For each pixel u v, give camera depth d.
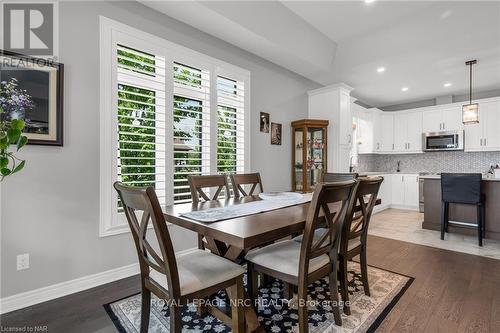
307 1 2.76
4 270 1.82
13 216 1.84
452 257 2.89
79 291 2.11
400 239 3.57
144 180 2.54
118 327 1.66
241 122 3.43
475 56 3.72
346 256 1.77
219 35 3.01
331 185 1.38
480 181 3.32
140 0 2.38
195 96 2.93
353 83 4.84
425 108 5.82
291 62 3.79
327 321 1.71
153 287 1.43
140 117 2.49
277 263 1.59
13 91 1.82
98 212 2.22
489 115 5.07
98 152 2.22
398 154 6.51
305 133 4.05
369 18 3.06
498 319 1.73
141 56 2.48
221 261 1.54
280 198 2.23
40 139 1.92
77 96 2.11
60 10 2.03
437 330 1.62
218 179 2.47
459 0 2.71
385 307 1.88
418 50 3.55
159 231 1.17
